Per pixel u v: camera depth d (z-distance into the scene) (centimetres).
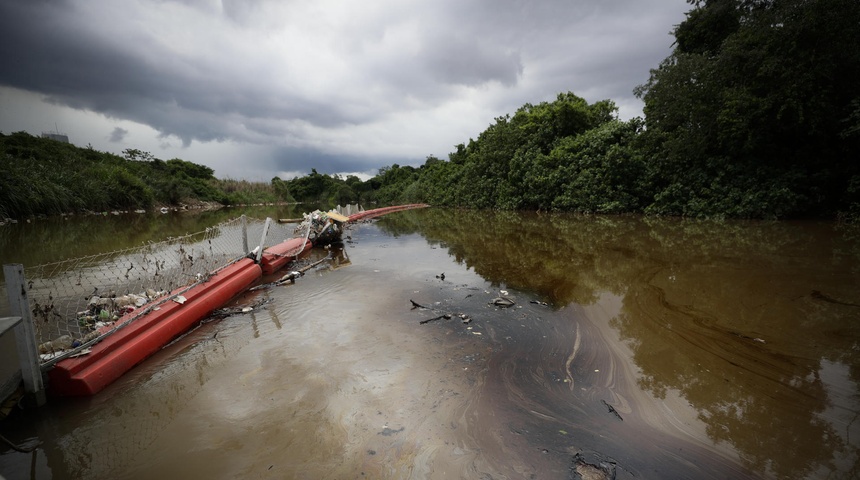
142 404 338
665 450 270
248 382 369
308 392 347
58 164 2475
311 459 264
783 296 577
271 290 693
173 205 3581
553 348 436
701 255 873
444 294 650
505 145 2978
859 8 1070
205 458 269
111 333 407
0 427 306
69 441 292
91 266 764
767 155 1441
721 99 1378
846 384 344
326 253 1089
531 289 676
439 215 2517
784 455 261
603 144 2125
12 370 363
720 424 296
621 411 316
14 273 312
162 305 496
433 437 284
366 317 541
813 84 1179
